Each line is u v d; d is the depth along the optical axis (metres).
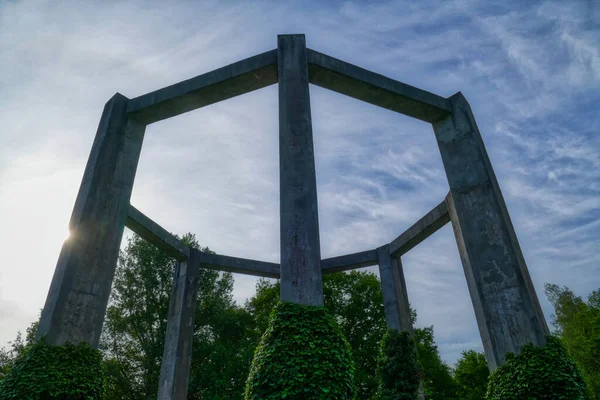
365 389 23.16
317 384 6.02
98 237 9.38
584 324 32.81
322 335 6.58
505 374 8.45
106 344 22.92
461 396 31.77
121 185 10.30
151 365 22.23
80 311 8.54
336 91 11.09
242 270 15.67
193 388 21.17
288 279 7.45
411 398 10.66
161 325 23.30
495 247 9.88
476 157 10.88
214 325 25.00
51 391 7.18
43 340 7.77
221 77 10.45
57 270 8.80
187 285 14.16
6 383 7.26
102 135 10.32
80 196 9.64
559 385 7.67
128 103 11.16
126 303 23.59
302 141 8.76
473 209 10.52
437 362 27.88
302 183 8.35
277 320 6.77
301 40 10.14
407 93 11.20
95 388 7.87
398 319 14.08
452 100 11.88
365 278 28.45
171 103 10.78
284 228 7.93
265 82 10.72
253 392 6.16
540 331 8.57
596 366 29.58
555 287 41.53
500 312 9.35
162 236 13.30
